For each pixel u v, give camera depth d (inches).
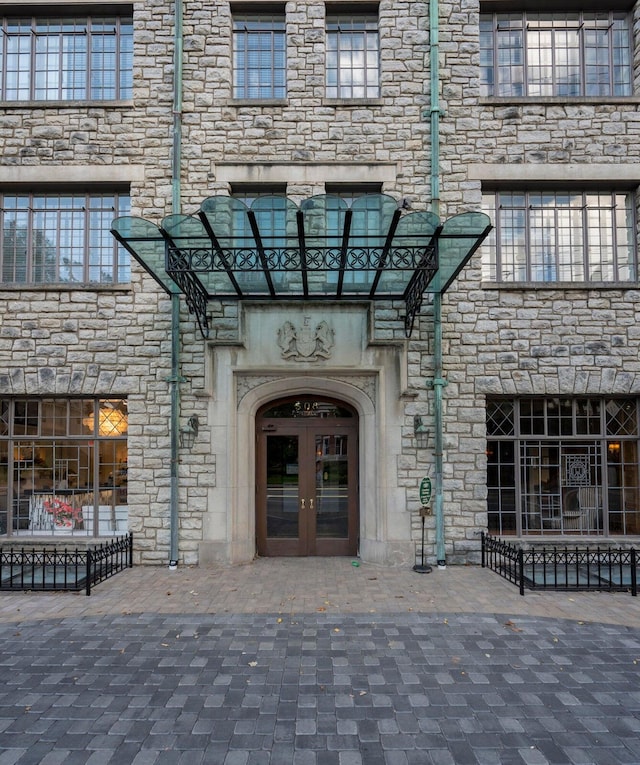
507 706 175.6
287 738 157.9
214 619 253.6
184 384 361.7
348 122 372.8
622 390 360.5
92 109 374.0
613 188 380.5
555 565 301.4
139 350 363.9
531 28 388.5
